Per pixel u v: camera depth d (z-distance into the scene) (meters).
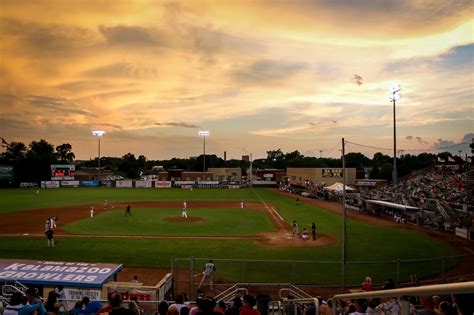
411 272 26.72
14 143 154.75
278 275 25.88
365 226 46.47
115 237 37.94
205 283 24.16
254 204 69.44
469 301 3.38
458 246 35.84
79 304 12.94
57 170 114.81
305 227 44.72
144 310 16.11
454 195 57.22
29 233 39.97
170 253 31.53
